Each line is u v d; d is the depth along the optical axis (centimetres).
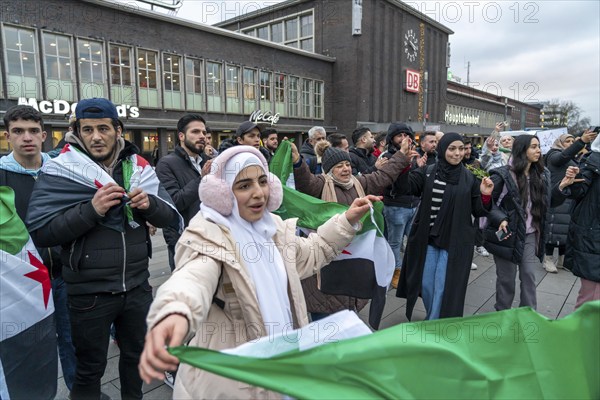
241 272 147
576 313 153
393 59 3133
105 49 1616
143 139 1827
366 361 127
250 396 139
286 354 118
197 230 149
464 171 330
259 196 162
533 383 144
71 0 1497
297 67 2609
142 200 208
